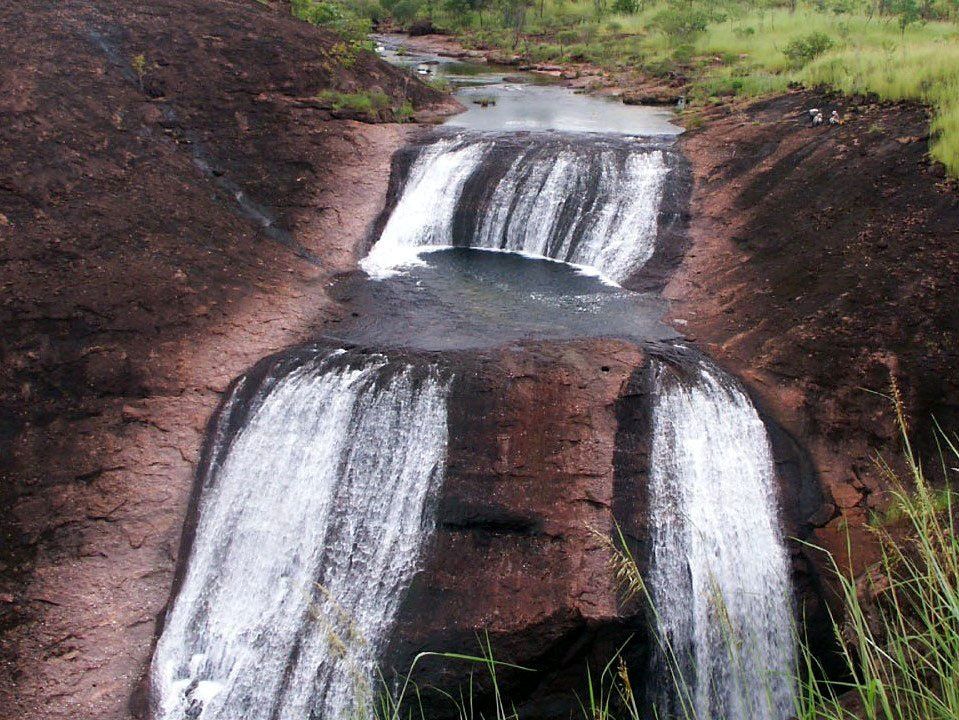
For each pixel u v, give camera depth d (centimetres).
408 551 1141
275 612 1162
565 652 1062
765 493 1173
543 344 1328
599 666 1063
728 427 1216
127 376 1327
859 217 1462
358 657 1083
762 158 1756
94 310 1376
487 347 1327
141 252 1506
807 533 1134
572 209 1745
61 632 1115
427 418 1209
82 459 1241
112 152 1677
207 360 1383
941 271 1288
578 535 1109
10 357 1293
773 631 1078
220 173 1789
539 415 1196
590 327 1423
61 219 1493
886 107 1739
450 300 1541
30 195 1504
